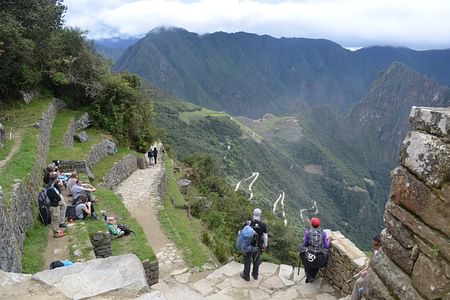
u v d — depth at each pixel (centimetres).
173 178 2694
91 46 2833
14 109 2002
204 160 3931
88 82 2634
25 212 966
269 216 3325
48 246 914
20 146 1427
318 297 676
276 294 693
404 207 294
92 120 2603
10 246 705
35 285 318
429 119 271
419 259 272
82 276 325
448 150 250
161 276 985
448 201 248
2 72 1989
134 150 2836
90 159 1980
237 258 1361
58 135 2006
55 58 2525
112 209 1325
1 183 945
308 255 688
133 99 2903
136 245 1039
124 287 311
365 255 651
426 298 262
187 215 1873
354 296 449
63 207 1042
